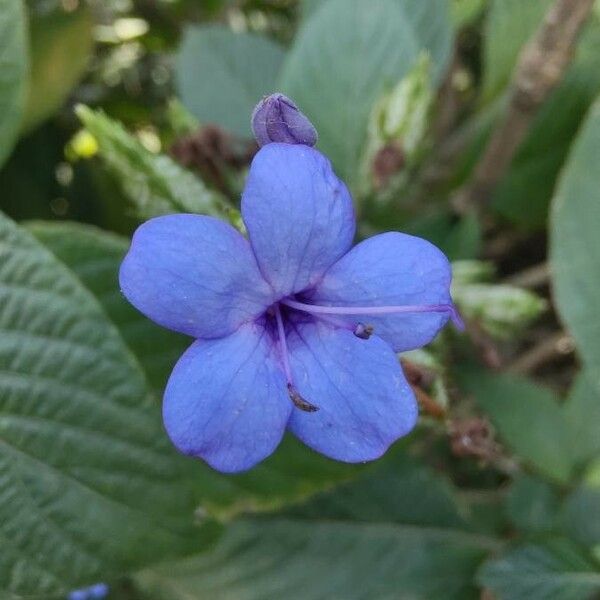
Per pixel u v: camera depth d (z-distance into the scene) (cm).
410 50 9
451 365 9
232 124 10
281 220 6
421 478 10
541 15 10
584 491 9
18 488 7
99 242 8
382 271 6
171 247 5
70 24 11
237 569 9
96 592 10
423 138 9
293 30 13
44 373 7
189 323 6
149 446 7
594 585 9
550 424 9
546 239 13
